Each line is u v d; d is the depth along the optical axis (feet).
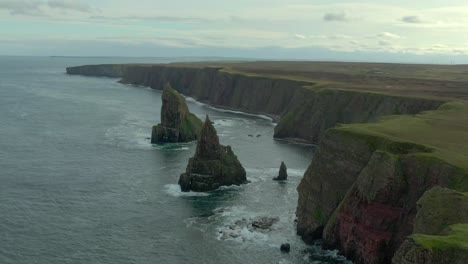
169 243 255.29
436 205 185.16
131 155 442.50
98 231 268.62
